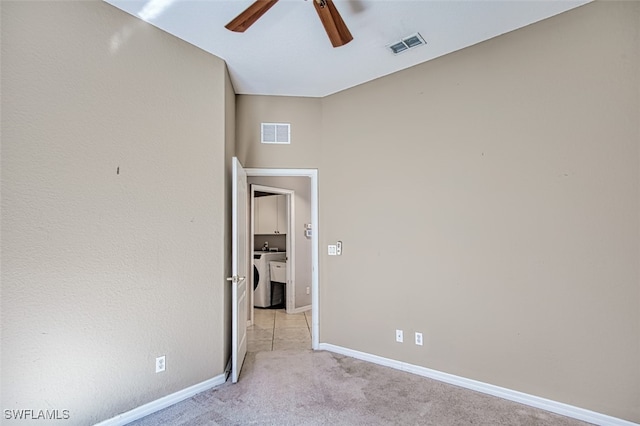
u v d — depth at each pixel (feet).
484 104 9.04
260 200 20.68
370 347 11.10
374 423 7.52
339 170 11.97
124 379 7.48
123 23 7.59
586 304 7.59
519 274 8.44
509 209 8.61
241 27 6.68
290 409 8.10
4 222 5.88
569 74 7.84
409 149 10.40
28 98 6.16
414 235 10.25
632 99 7.14
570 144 7.82
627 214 7.18
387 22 8.15
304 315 17.65
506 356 8.58
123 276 7.52
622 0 7.24
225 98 9.90
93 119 7.07
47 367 6.35
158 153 8.21
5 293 5.89
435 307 9.79
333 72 10.68
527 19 8.14
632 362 7.09
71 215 6.72
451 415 7.82
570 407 7.72
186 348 8.69
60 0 6.60
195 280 8.91
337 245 11.94
